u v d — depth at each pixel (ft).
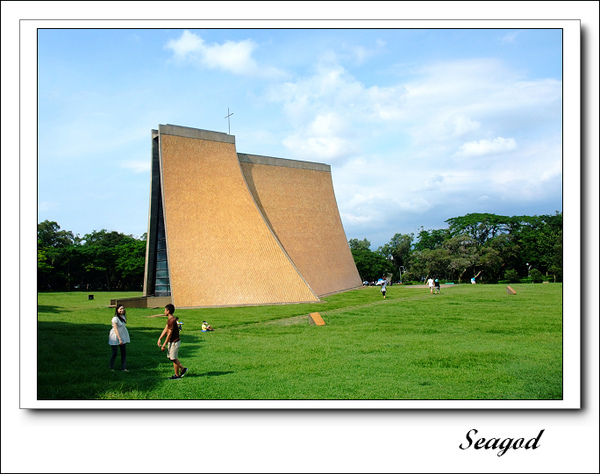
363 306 89.92
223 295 97.50
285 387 32.35
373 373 36.29
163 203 100.07
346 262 155.02
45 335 53.31
